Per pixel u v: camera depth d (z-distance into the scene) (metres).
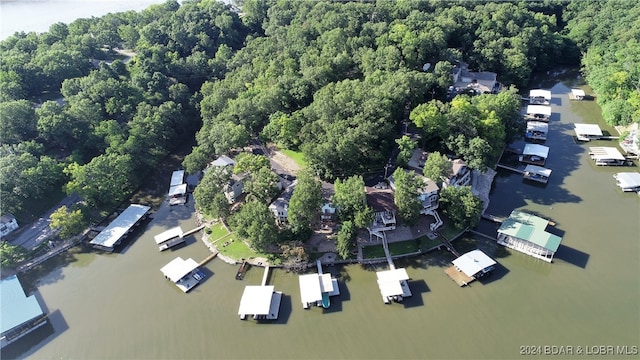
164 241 129.00
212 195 128.75
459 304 105.75
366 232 125.75
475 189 141.75
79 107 157.88
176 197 148.50
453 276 112.38
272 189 129.62
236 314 106.88
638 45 192.25
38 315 106.31
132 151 154.25
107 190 140.25
